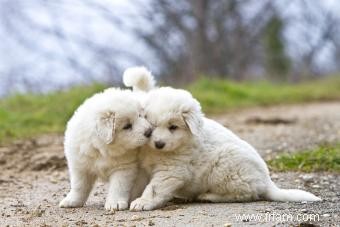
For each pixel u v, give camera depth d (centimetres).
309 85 2944
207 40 3164
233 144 730
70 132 716
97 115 695
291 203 713
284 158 985
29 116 1448
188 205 712
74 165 717
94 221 652
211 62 3186
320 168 940
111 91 744
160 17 3077
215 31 3253
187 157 716
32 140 1220
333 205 705
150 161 715
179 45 3167
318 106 2227
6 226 650
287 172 927
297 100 2438
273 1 3491
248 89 2377
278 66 4094
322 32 4575
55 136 1285
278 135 1343
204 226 612
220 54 3241
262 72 4222
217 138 733
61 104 1562
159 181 704
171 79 3111
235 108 2019
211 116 1788
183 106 714
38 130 1349
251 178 719
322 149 1014
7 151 1109
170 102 717
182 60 3155
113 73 3033
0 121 1371
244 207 692
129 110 700
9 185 891
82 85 1741
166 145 700
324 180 866
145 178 729
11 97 1672
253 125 1558
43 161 1023
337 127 1504
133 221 640
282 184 844
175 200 744
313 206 697
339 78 3109
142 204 688
